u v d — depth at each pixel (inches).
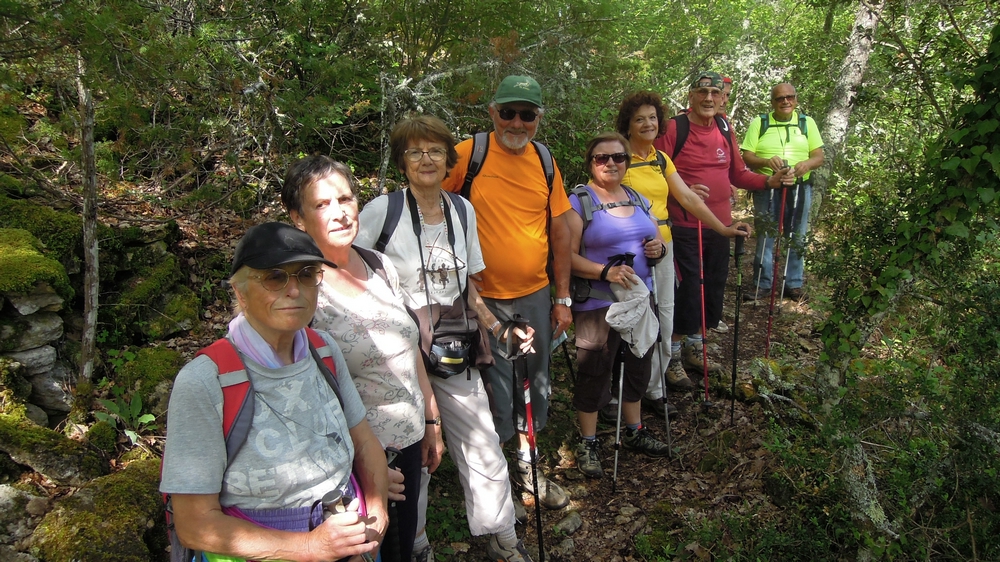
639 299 130.5
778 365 174.9
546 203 122.6
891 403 111.3
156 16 119.1
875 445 114.3
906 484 108.1
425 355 101.1
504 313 121.3
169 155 164.7
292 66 191.2
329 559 62.4
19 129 146.3
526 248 118.7
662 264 155.0
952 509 107.0
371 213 101.0
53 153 159.2
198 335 150.1
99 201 155.5
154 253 152.7
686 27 287.9
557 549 125.4
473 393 107.7
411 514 94.3
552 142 225.1
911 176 116.8
